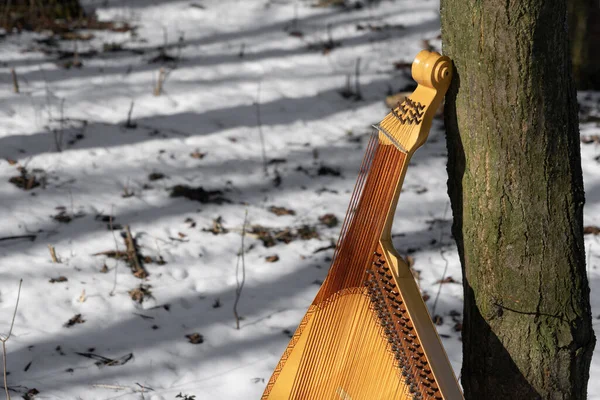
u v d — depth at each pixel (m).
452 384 2.34
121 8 8.84
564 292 2.44
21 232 4.88
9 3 8.19
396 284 2.43
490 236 2.43
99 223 5.05
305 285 4.55
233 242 4.98
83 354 3.83
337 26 8.70
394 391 2.44
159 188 5.55
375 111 6.97
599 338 4.01
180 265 4.70
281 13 8.96
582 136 6.36
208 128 6.49
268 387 2.88
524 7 2.17
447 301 4.39
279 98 7.11
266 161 6.05
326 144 6.38
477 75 2.29
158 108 6.74
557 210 2.37
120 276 4.54
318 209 5.43
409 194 5.66
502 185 2.36
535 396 2.53
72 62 7.38
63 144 5.97
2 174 5.47
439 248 4.97
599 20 7.06
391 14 9.02
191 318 4.20
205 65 7.61
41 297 4.26
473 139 2.37
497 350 2.53
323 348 2.71
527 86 2.25
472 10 2.25
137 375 3.70
